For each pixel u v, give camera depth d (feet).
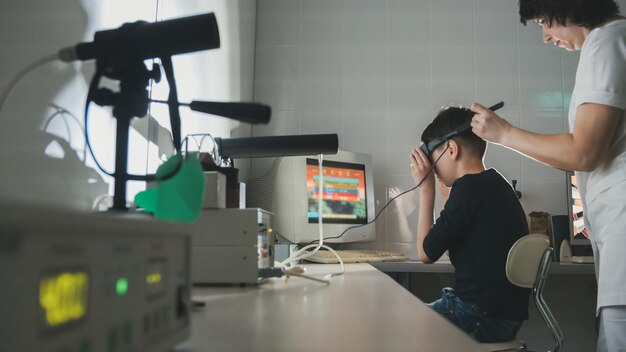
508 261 4.23
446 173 5.31
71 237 0.86
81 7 2.85
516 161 8.45
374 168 8.46
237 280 3.01
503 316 4.28
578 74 4.06
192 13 4.90
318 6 8.80
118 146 2.06
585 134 3.79
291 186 6.63
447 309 4.38
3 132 2.17
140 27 2.02
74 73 2.76
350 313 2.03
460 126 5.07
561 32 4.36
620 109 3.77
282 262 4.66
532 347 8.02
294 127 8.50
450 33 8.76
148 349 1.12
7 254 0.74
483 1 8.80
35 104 2.40
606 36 3.86
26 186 2.33
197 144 4.86
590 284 8.12
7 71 2.18
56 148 2.59
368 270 4.57
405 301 2.41
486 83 8.64
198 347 1.40
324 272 4.20
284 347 1.41
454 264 4.66
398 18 8.79
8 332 0.74
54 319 0.82
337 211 7.16
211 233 3.05
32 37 2.37
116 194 2.04
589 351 8.01
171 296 1.25
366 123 8.56
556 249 7.50
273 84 8.58
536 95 8.61
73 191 2.77
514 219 4.54
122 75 2.04
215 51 5.67
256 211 3.03
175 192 1.94
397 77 8.66
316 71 8.65
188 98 4.67
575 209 7.27
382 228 8.30
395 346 1.42
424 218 5.38
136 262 1.07
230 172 3.51
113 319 0.98
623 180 3.81
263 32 8.70
